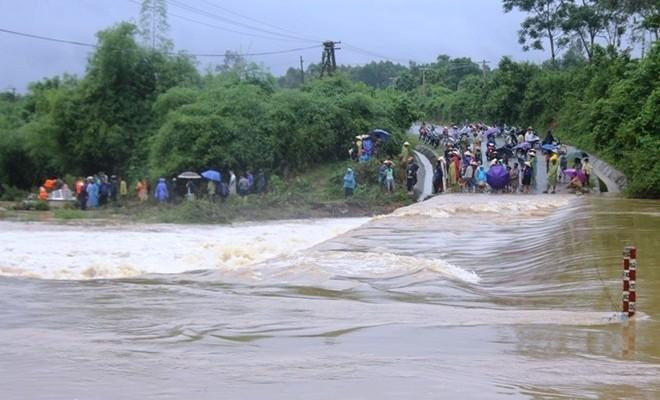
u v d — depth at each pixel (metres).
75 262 17.47
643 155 28.67
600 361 7.12
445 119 80.88
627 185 30.48
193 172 35.75
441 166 35.19
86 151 41.47
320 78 50.97
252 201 32.06
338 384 6.18
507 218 23.91
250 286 12.91
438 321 9.40
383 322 9.30
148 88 42.78
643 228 18.55
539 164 40.25
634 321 9.23
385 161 36.50
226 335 8.45
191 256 18.62
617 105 35.91
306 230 25.81
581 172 32.41
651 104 30.33
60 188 38.41
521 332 8.59
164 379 6.36
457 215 25.03
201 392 5.93
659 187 27.92
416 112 46.62
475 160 35.72
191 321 9.39
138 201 36.09
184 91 40.59
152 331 8.74
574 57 67.62
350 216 32.34
